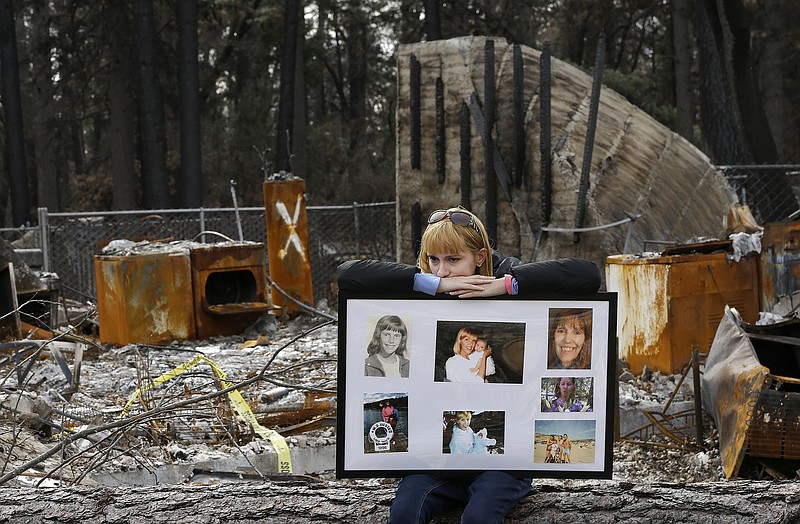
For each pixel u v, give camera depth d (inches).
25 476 184.9
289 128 1122.0
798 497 129.0
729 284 309.1
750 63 782.5
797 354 241.1
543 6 1440.7
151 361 358.0
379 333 124.6
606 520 127.6
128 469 207.5
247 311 430.6
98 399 287.0
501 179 449.1
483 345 124.6
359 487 135.5
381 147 1578.5
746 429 198.5
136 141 1545.3
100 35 1352.1
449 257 126.5
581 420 125.1
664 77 1449.3
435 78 465.7
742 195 518.6
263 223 616.4
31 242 594.6
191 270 427.5
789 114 1557.6
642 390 288.7
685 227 448.1
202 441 234.1
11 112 1138.7
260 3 1405.0
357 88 1991.9
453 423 124.8
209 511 130.6
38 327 397.4
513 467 125.2
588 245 430.0
